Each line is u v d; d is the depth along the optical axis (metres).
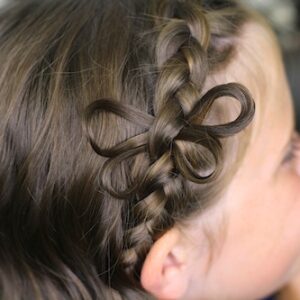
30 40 0.49
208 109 0.44
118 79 0.46
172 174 0.44
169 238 0.47
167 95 0.44
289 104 0.57
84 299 0.46
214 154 0.44
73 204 0.45
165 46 0.47
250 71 0.51
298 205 0.55
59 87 0.46
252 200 0.52
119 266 0.47
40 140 0.45
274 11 0.99
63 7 0.52
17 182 0.46
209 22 0.51
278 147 0.54
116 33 0.48
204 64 0.46
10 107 0.46
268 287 0.58
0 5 0.63
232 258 0.54
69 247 0.46
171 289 0.51
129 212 0.45
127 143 0.43
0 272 0.46
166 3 0.51
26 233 0.47
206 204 0.49
